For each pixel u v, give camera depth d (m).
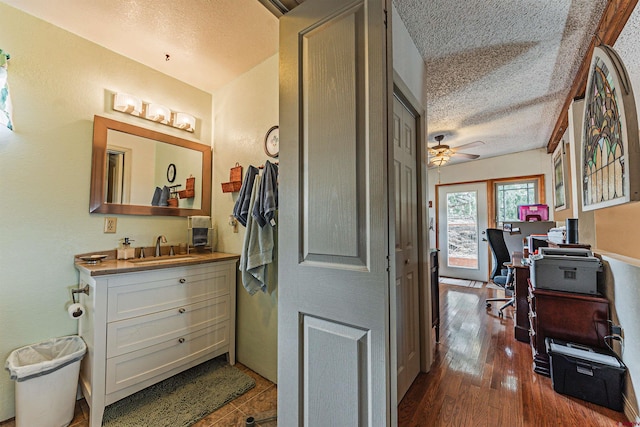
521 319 2.50
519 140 3.97
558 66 2.17
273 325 1.92
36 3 1.56
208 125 2.53
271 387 1.83
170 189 2.26
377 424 0.86
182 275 1.85
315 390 1.02
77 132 1.81
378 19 0.91
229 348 2.11
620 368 1.56
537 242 2.82
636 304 1.45
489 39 1.88
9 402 1.52
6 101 1.48
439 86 2.47
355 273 0.93
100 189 1.88
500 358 2.18
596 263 1.87
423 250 2.04
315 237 1.04
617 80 1.38
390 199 0.90
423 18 1.69
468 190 5.11
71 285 1.75
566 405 1.62
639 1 1.38
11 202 1.57
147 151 2.14
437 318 2.57
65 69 1.77
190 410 1.59
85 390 1.55
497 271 3.48
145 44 1.92
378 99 0.90
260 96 2.12
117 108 1.98
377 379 0.87
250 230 1.82
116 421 1.50
